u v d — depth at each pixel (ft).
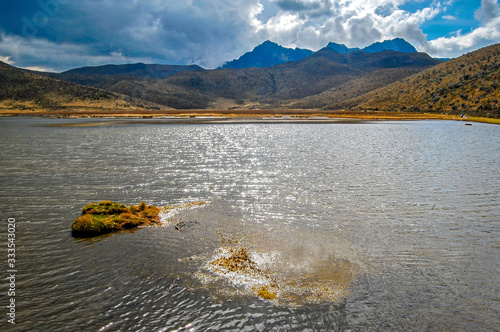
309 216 65.16
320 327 31.94
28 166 118.93
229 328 31.94
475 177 101.19
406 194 81.82
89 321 33.17
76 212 67.97
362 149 168.76
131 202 75.15
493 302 36.37
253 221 62.08
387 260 46.16
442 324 32.60
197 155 147.13
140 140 210.59
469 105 546.67
